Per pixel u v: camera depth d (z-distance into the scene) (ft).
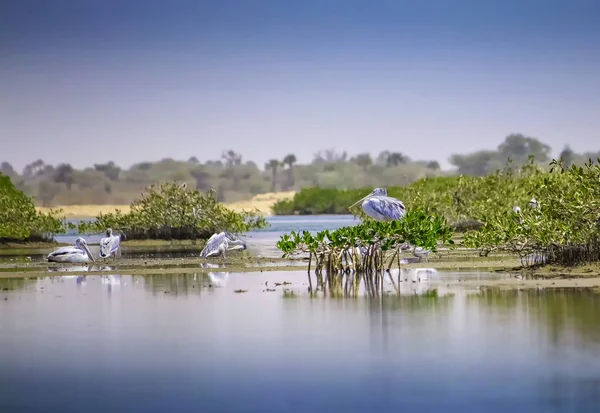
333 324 175.83
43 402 126.52
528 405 120.37
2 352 156.97
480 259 315.78
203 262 324.80
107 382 136.26
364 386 130.52
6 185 547.49
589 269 253.85
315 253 267.59
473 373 135.95
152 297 221.87
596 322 170.91
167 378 137.80
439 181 565.12
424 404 121.90
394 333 165.07
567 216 262.06
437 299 205.57
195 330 173.68
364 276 261.03
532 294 209.26
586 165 263.49
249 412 120.37
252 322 180.75
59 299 220.23
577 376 133.18
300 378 135.74
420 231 270.67
